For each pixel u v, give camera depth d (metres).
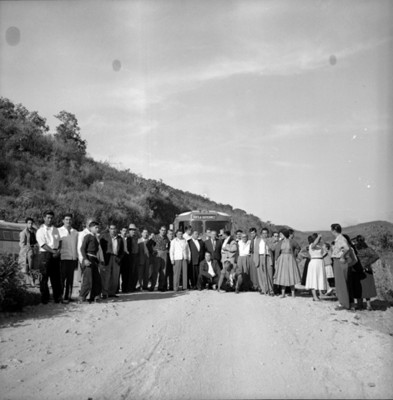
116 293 12.51
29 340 6.85
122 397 4.71
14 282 9.22
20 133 33.78
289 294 12.66
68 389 4.91
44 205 25.31
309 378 5.16
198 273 14.09
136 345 6.69
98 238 11.48
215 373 5.40
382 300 11.44
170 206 40.03
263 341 6.82
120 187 37.09
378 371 5.39
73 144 38.91
